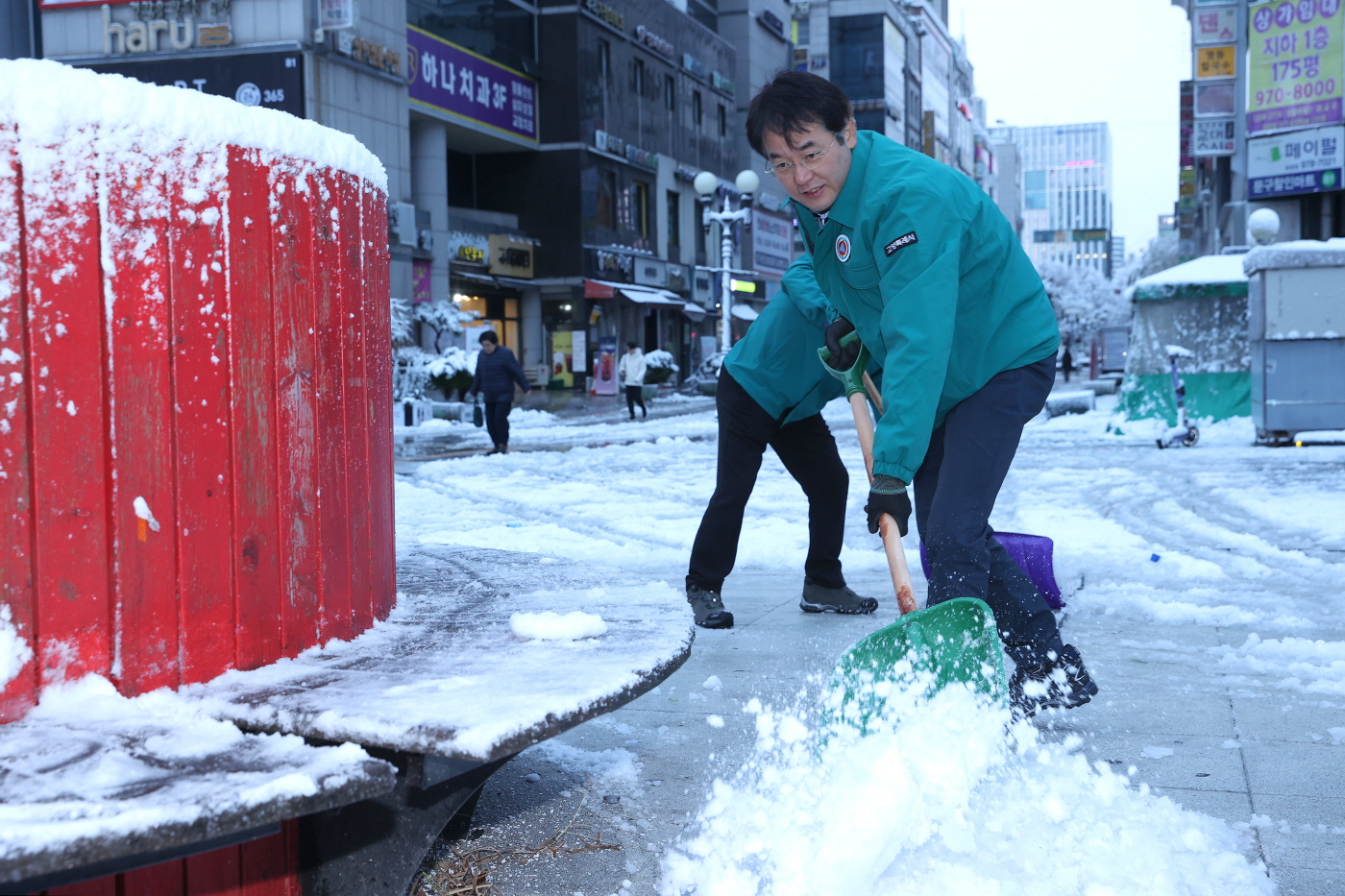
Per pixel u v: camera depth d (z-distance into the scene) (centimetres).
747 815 206
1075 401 1903
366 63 2714
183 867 150
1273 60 2328
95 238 147
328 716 141
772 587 510
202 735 139
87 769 125
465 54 3303
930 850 187
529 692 153
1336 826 210
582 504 862
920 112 8838
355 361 197
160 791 118
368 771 130
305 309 181
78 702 146
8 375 139
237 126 166
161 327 154
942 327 240
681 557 579
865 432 283
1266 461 1028
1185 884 179
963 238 254
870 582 507
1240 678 324
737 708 297
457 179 3738
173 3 2498
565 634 192
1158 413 1458
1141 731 272
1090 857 186
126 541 151
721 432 420
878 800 189
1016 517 698
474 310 3616
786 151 252
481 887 190
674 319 4481
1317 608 425
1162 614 413
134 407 151
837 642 379
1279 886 184
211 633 162
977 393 266
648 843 207
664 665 177
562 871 196
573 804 227
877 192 249
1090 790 217
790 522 708
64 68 145
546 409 2677
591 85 3781
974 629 227
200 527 160
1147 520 679
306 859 168
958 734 216
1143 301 1456
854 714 212
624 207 4034
